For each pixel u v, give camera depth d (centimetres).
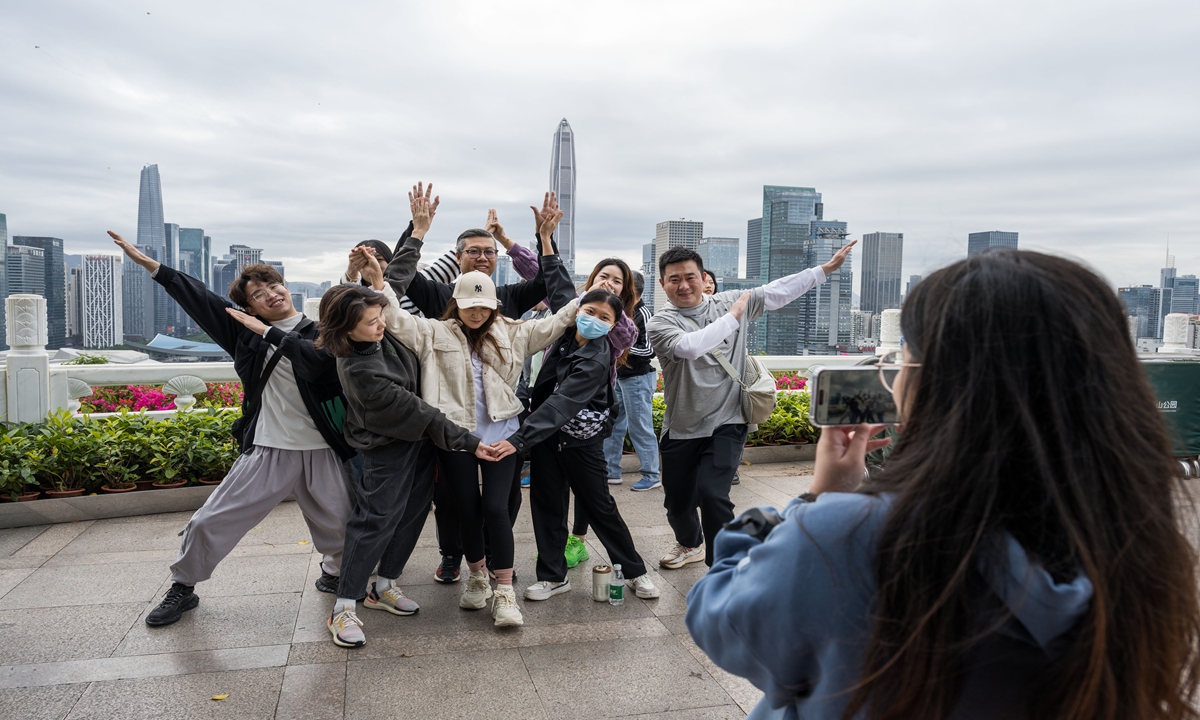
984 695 80
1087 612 74
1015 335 79
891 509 81
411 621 347
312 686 285
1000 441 77
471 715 268
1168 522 78
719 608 97
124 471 504
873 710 81
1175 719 79
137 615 346
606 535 375
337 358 319
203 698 275
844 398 100
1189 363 588
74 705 268
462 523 350
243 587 383
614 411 371
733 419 369
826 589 83
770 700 100
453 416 338
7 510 471
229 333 354
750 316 388
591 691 286
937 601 76
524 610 363
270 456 341
